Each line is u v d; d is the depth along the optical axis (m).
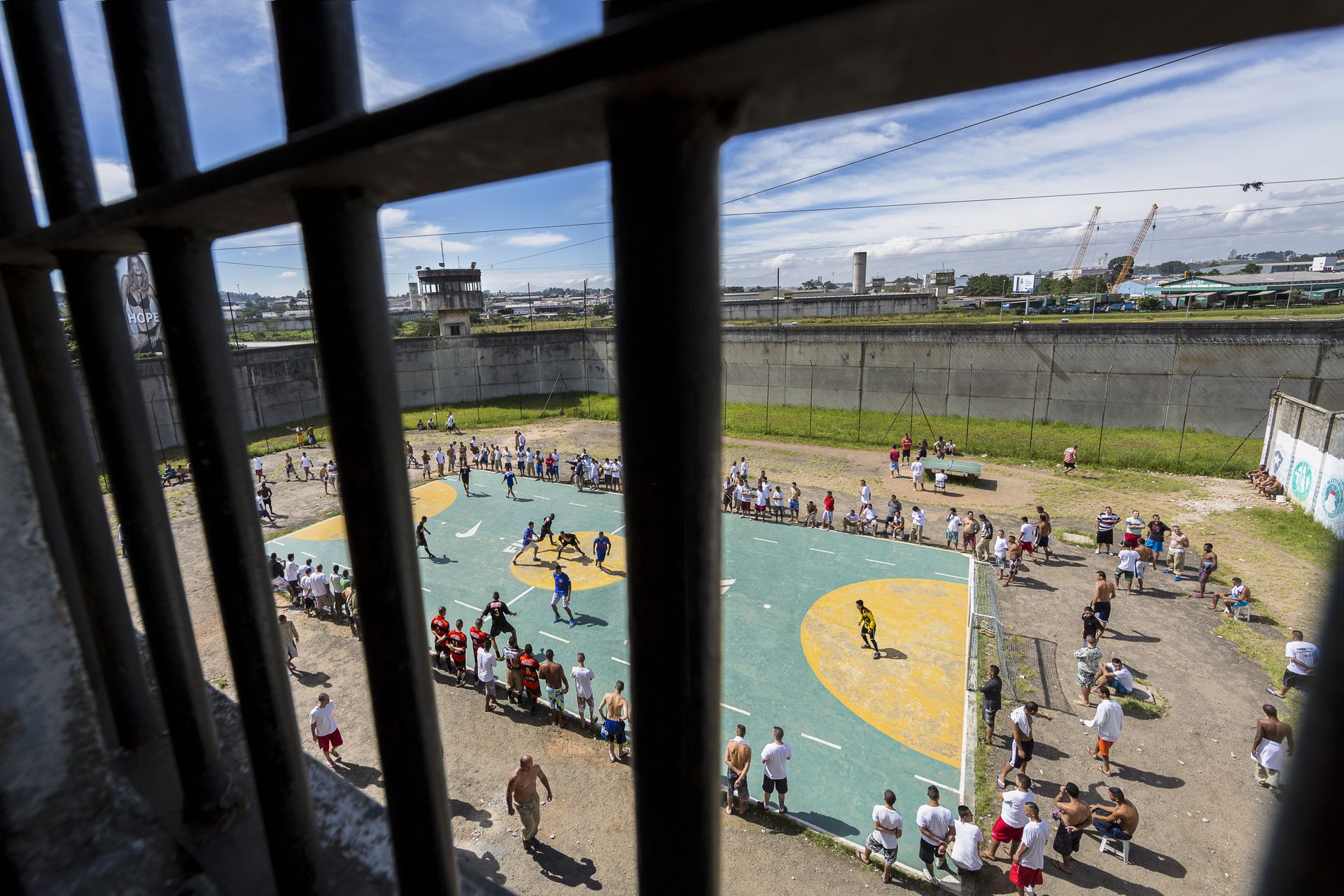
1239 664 13.49
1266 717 10.38
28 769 2.00
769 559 19.28
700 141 0.94
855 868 9.14
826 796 10.41
